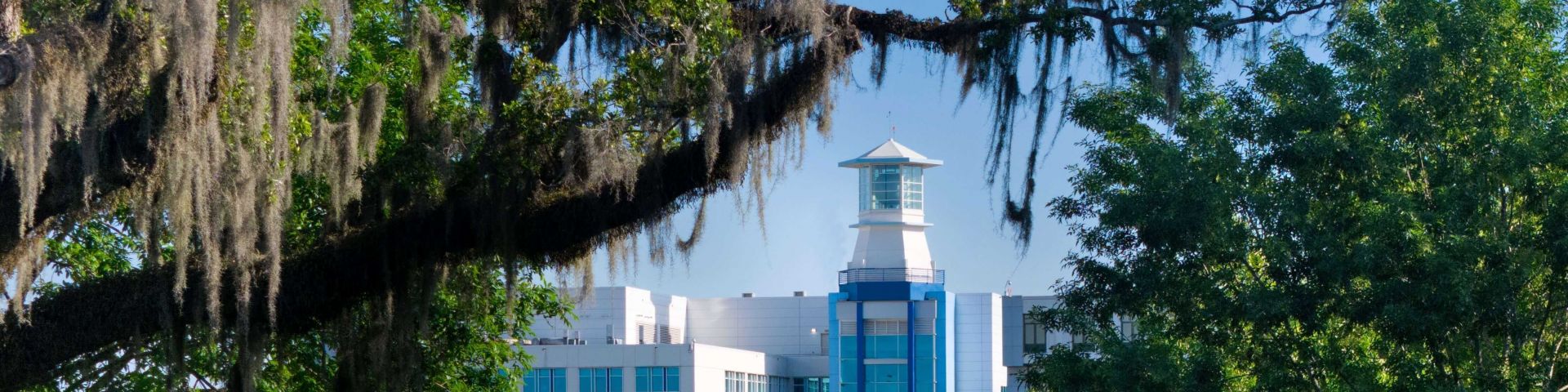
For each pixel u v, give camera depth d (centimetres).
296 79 2703
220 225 1967
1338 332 3309
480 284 2912
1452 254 2916
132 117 1920
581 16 2367
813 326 12312
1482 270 2989
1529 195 3002
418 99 2347
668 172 2341
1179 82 2416
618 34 2352
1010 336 10500
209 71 1861
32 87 1761
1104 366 3206
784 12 2283
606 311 11044
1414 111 3061
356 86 2930
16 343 2072
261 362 2297
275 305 2281
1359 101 3144
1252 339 3253
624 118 2256
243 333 2266
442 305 2975
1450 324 2925
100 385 2459
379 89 2358
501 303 3116
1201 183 3078
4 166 1755
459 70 2870
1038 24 2503
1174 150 3114
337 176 2294
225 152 1989
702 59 2258
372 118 2347
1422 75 3025
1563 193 2903
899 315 9925
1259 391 3147
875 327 10031
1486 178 3011
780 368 11500
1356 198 3116
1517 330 2948
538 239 2338
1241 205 3180
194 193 1978
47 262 2505
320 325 2431
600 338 11025
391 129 3017
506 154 2267
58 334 2098
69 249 2777
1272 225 3130
